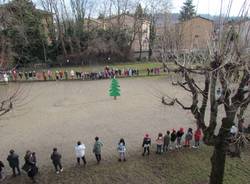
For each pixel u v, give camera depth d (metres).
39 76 40.75
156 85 36.94
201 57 11.91
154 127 22.38
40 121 24.17
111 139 20.09
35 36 49.66
